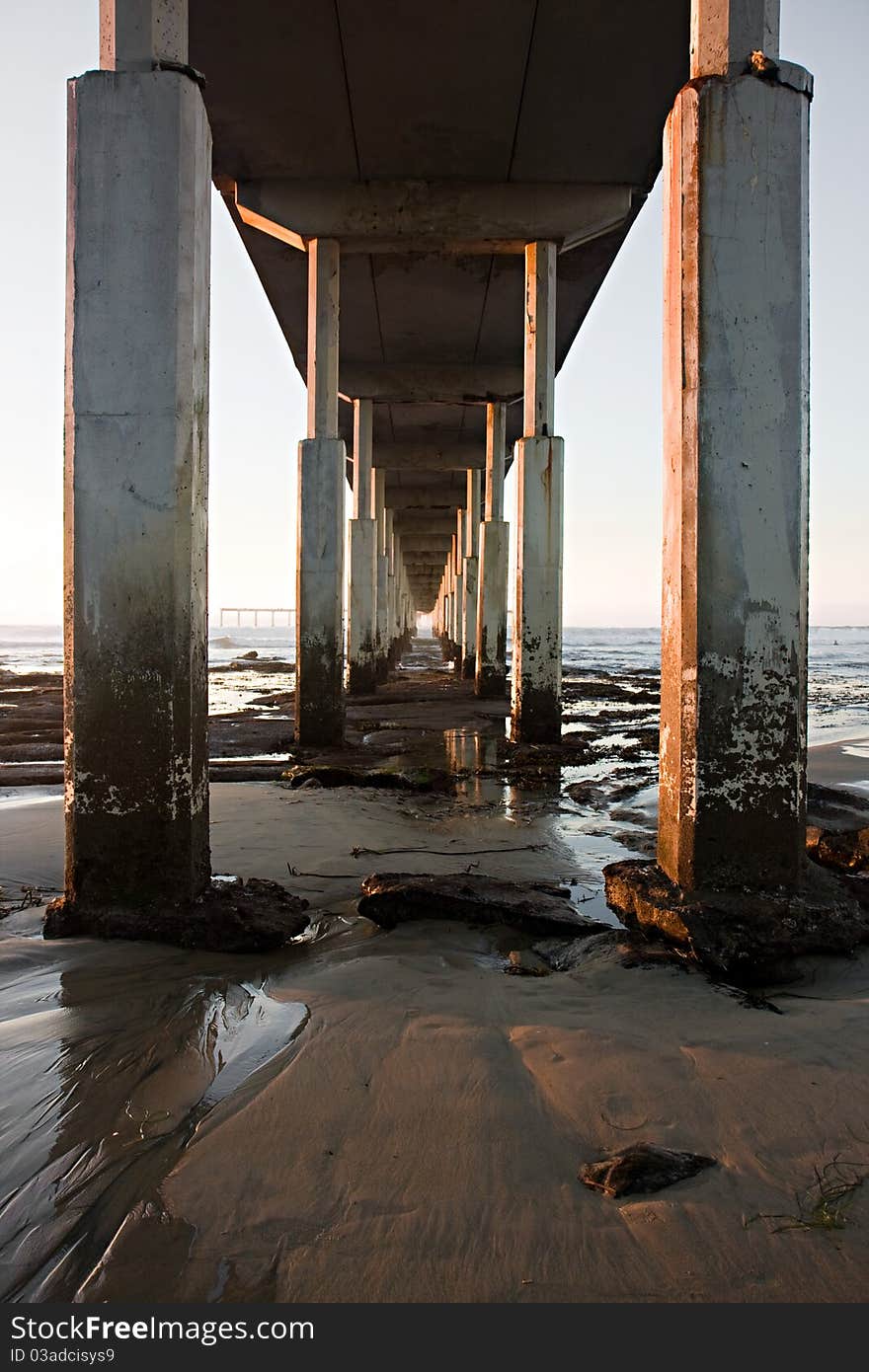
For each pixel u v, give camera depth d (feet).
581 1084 8.75
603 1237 6.54
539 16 28.55
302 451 38.88
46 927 13.24
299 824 21.66
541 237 39.60
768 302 12.53
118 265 12.87
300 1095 8.53
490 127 35.04
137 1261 6.30
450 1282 6.13
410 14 28.35
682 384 12.78
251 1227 6.66
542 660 39.09
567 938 13.65
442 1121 8.07
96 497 12.98
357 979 11.60
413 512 132.87
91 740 13.20
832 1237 6.53
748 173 12.48
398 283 48.93
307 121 34.76
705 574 12.61
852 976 11.75
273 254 44.50
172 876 13.24
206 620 14.10
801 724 12.82
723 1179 7.24
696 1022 10.28
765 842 12.84
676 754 13.20
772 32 13.00
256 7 28.09
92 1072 9.05
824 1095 8.57
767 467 12.59
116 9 12.91
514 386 64.75
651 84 32.14
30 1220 6.73
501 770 32.12
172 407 12.87
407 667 133.28
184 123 12.91
